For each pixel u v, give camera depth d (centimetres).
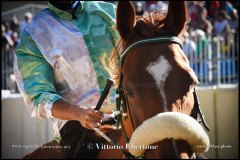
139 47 436
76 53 577
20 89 565
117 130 520
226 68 1384
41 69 564
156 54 424
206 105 1235
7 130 1298
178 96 404
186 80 411
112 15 604
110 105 567
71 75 575
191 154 396
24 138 1291
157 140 380
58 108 513
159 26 458
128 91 425
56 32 579
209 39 1388
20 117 1295
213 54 1389
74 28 586
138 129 389
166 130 375
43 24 582
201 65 1378
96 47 584
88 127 478
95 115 471
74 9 598
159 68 414
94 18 595
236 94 1236
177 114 382
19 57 573
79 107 494
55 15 590
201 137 384
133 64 429
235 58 1372
